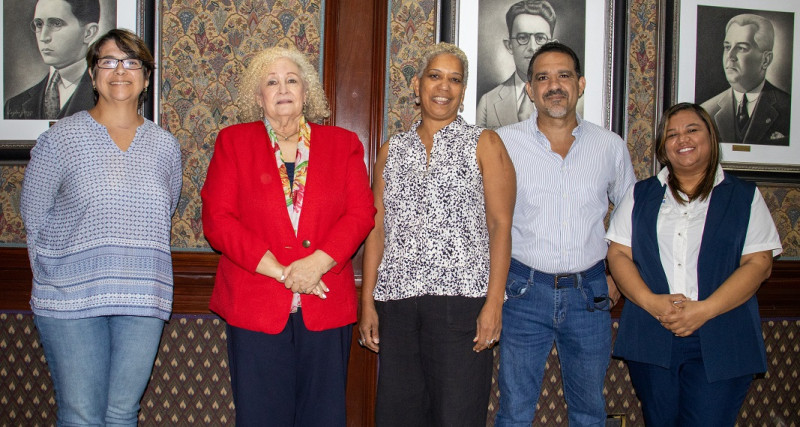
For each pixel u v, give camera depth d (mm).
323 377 1982
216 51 2633
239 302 1944
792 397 2881
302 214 1965
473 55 2689
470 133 2109
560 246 2270
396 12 2695
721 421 2027
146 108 2590
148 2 2586
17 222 2615
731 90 2816
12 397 2594
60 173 1995
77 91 2598
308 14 2662
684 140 2053
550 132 2352
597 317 2275
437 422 2035
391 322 2086
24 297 2605
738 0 2812
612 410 2803
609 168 2363
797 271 2861
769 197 2885
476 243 2053
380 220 2207
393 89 2703
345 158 2086
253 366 1921
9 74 2584
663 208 2148
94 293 1962
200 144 2637
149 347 2078
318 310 1958
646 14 2797
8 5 2574
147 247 2037
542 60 2303
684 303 2006
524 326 2299
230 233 1910
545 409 2789
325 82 2650
